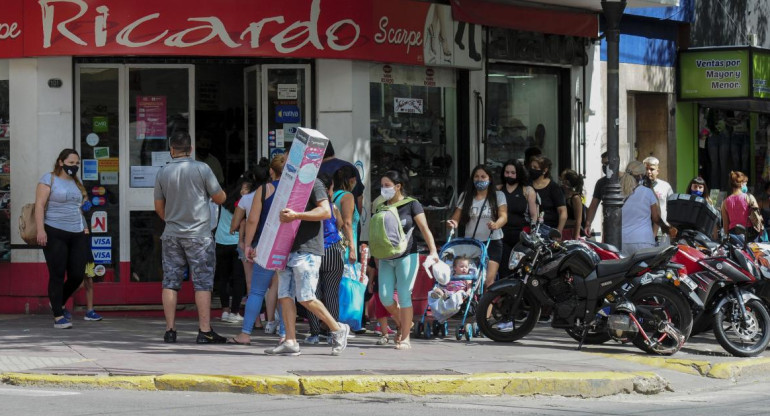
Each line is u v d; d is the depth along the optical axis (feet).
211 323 64.75
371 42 68.59
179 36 65.16
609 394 45.73
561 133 83.25
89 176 68.33
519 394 44.91
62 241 60.18
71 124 67.21
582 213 72.84
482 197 62.13
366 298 62.95
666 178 94.89
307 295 50.01
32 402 39.55
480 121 76.38
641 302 54.85
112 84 68.49
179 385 43.32
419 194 74.02
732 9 101.09
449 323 67.36
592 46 84.12
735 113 103.24
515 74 79.71
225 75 71.31
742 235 58.65
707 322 56.49
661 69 93.15
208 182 54.13
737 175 73.00
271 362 48.03
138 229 68.90
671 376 49.62
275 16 65.98
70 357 48.73
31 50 65.62
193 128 69.56
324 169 56.80
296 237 49.85
